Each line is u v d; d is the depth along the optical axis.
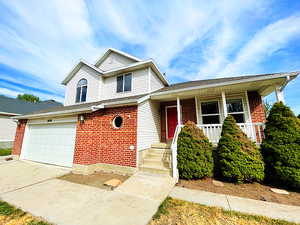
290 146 4.45
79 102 10.29
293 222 2.72
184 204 3.41
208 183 4.80
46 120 8.22
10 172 6.23
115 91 9.51
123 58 10.20
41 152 8.03
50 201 3.63
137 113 6.23
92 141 6.26
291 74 5.05
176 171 5.16
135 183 4.70
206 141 5.51
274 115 5.00
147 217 2.92
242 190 4.23
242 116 7.22
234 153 4.87
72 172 6.21
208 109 7.93
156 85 9.77
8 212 3.12
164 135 8.84
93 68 9.93
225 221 2.77
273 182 4.77
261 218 2.85
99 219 2.87
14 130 14.96
